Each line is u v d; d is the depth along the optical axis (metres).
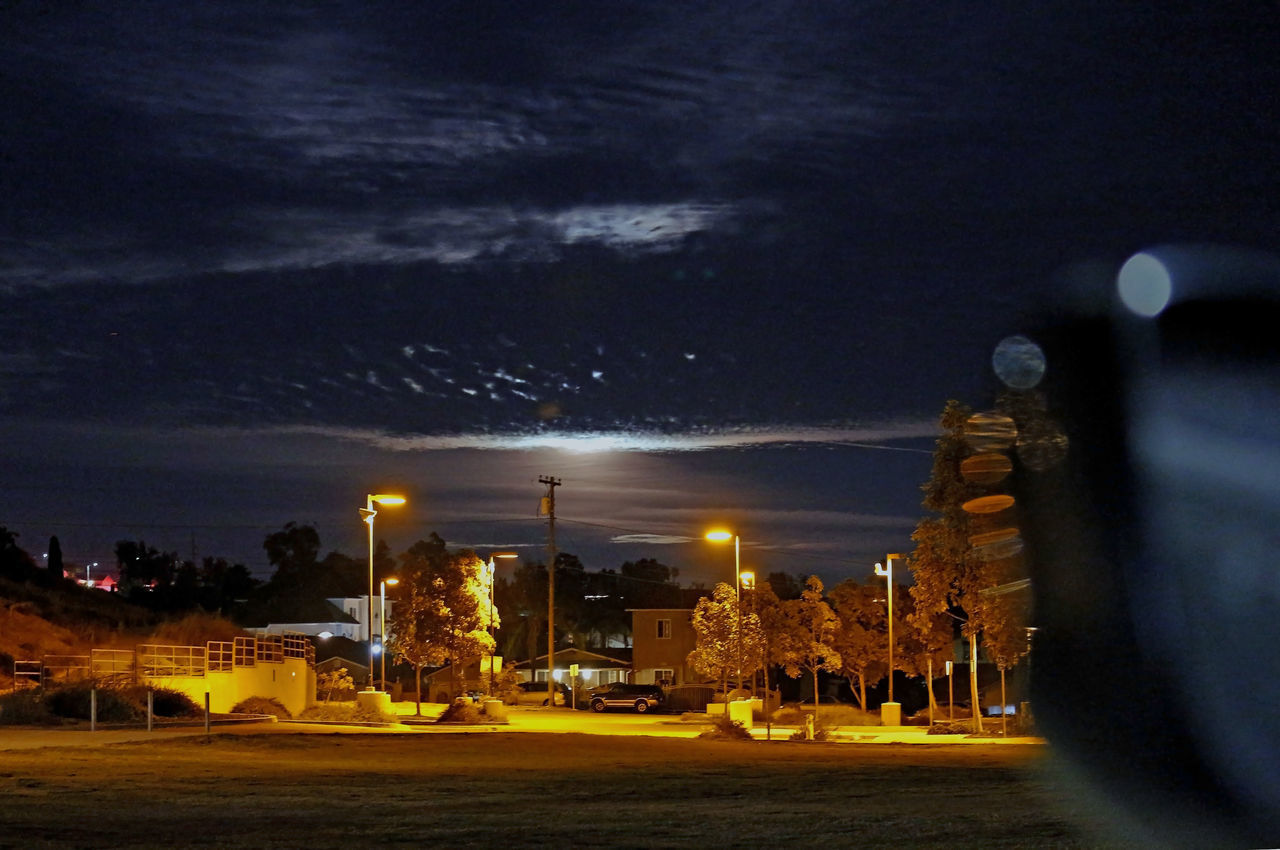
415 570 51.06
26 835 12.54
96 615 72.00
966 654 80.25
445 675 80.94
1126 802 12.64
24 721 33.75
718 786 20.33
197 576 119.06
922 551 40.72
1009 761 27.17
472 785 20.02
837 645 65.94
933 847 11.52
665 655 92.38
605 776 22.28
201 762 23.42
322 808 15.99
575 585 128.12
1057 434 13.66
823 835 12.74
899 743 36.81
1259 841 11.43
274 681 52.59
